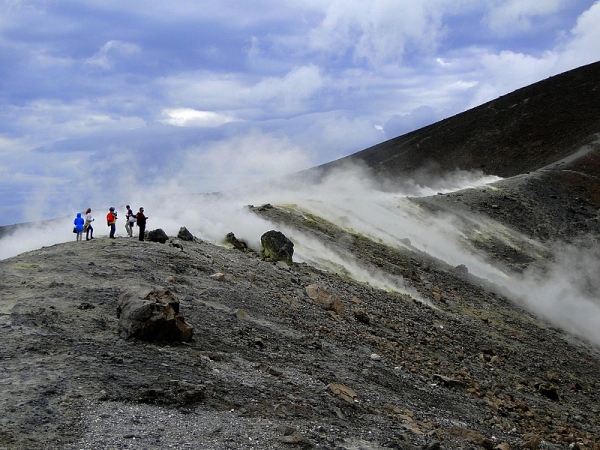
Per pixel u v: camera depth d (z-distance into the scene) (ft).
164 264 72.08
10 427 28.73
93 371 36.55
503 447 42.91
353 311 80.02
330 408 39.70
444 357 75.51
